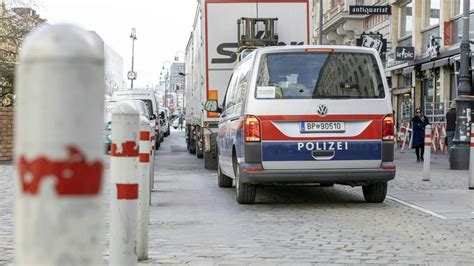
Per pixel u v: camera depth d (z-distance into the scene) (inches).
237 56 715.4
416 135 900.0
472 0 1061.1
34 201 70.9
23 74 72.6
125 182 189.2
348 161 402.9
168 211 408.2
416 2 1293.1
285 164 399.9
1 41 1159.6
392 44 1438.2
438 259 260.1
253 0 719.7
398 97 1437.0
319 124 402.3
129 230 189.2
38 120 71.4
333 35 1959.9
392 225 345.7
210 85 722.8
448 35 1151.0
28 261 71.5
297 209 413.7
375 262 254.5
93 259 73.4
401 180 601.0
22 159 72.1
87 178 72.6
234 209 416.2
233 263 252.1
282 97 402.9
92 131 73.4
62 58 71.3
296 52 412.2
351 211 402.0
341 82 409.7
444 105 1154.7
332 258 262.2
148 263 250.5
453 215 380.2
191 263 251.3
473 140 514.6
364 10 1375.5
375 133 406.0
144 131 249.6
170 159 1026.1
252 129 399.5
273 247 286.0
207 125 738.8
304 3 721.6
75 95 72.0
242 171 407.8
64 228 71.3
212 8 721.0
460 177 634.2
